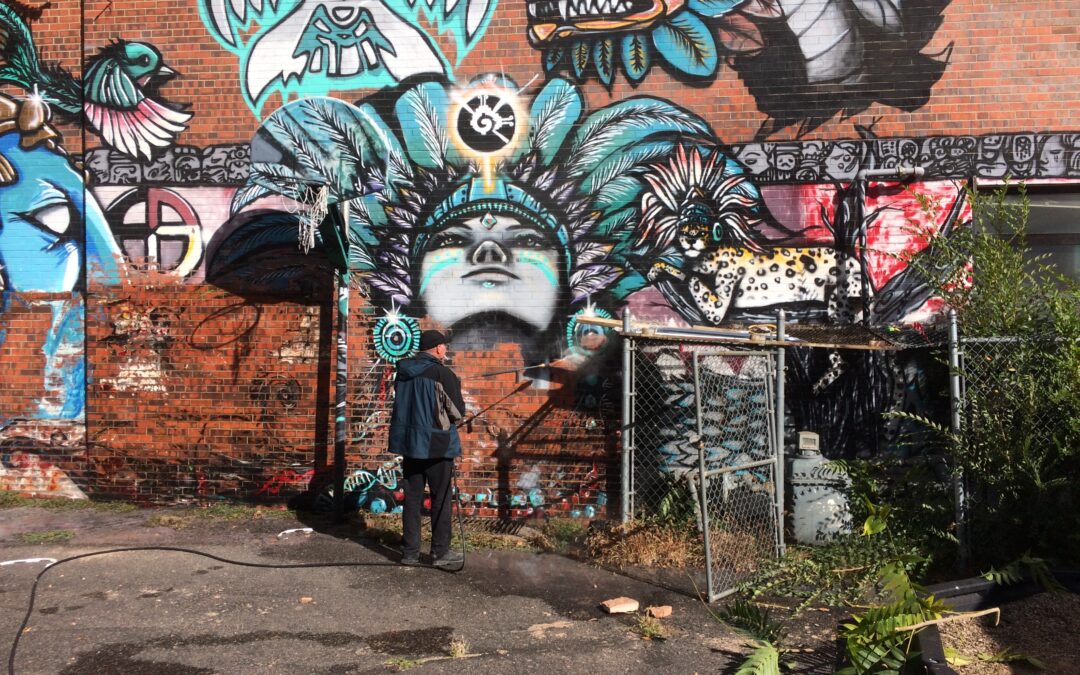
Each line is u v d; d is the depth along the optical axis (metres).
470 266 7.17
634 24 6.99
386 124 7.23
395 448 5.91
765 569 5.62
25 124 7.52
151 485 7.48
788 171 6.86
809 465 6.27
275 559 6.08
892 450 6.69
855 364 6.75
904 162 6.75
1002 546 5.55
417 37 7.20
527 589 5.49
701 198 6.95
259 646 4.56
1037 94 6.63
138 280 7.49
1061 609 4.63
